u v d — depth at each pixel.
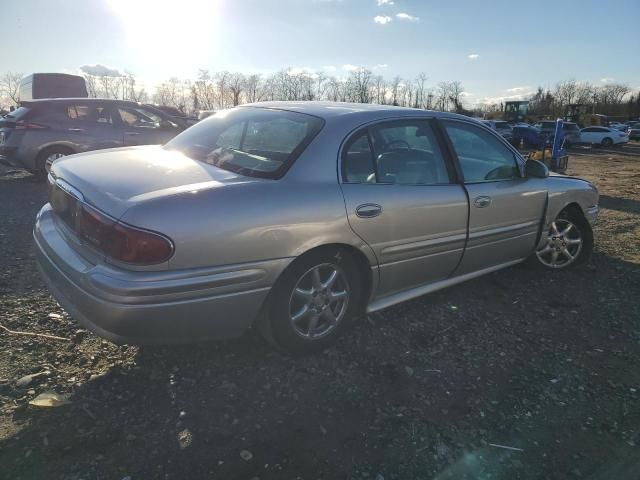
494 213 3.85
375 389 2.79
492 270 4.16
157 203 2.36
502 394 2.80
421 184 3.38
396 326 3.52
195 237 2.38
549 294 4.24
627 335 3.56
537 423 2.57
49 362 2.86
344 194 2.90
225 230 2.46
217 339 2.66
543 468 2.28
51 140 8.69
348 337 3.32
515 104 55.44
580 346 3.38
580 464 2.31
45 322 3.30
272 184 2.71
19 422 2.36
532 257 4.68
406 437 2.42
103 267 2.41
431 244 3.42
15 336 3.10
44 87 17.47
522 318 3.76
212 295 2.49
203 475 2.12
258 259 2.58
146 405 2.54
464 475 2.21
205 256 2.42
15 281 3.95
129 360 2.92
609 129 32.31
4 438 2.25
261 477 2.13
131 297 2.31
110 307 2.33
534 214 4.27
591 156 24.45
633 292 4.34
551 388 2.88
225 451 2.26
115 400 2.56
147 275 2.33
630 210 8.11
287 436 2.38
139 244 2.29
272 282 2.67
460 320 3.67
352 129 3.10
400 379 2.89
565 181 4.61
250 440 2.34
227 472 2.15
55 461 2.14
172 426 2.40
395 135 3.33
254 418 2.49
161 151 3.44
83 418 2.42
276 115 3.32
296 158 2.87
